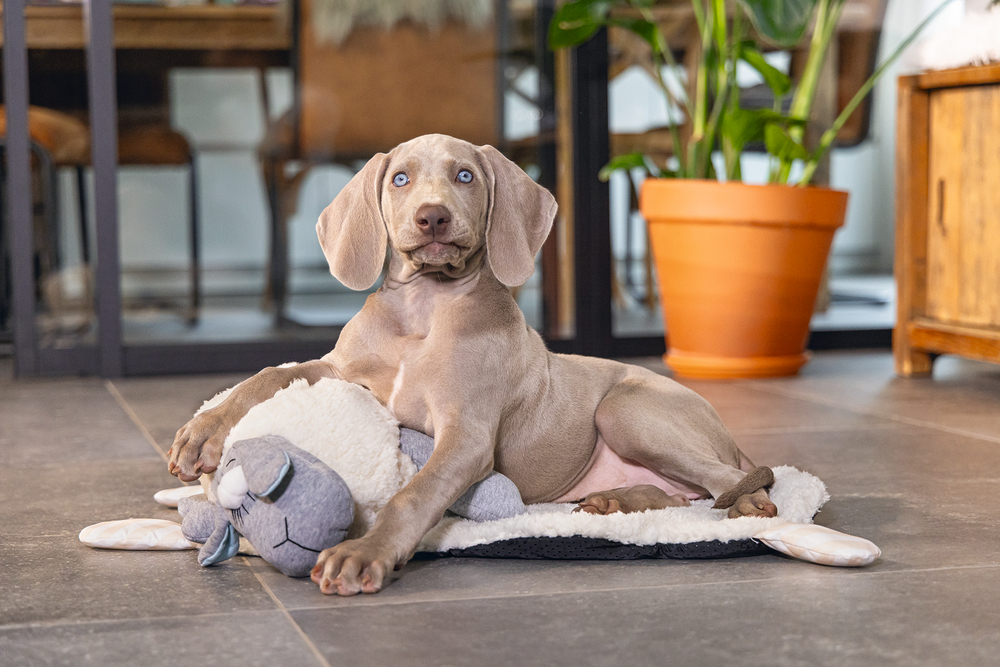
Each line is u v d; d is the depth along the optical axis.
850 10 4.65
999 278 3.38
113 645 1.26
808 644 1.26
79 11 3.85
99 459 2.46
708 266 3.57
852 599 1.42
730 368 3.65
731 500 1.76
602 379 2.02
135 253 4.01
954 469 2.30
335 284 4.22
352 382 1.80
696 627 1.32
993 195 3.39
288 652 1.24
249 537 1.51
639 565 1.59
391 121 4.11
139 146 3.96
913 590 1.46
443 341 1.74
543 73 4.15
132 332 4.02
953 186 3.56
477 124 4.14
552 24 3.67
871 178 5.34
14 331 3.87
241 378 3.87
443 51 4.10
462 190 1.75
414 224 1.68
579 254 4.20
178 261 4.05
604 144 4.18
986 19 3.38
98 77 3.83
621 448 1.94
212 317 4.10
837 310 4.89
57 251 3.94
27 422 2.95
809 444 2.58
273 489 1.46
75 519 1.91
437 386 1.72
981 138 3.43
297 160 4.10
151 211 4.01
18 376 3.88
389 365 1.78
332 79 4.06
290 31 4.02
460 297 1.79
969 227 3.50
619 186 4.22
